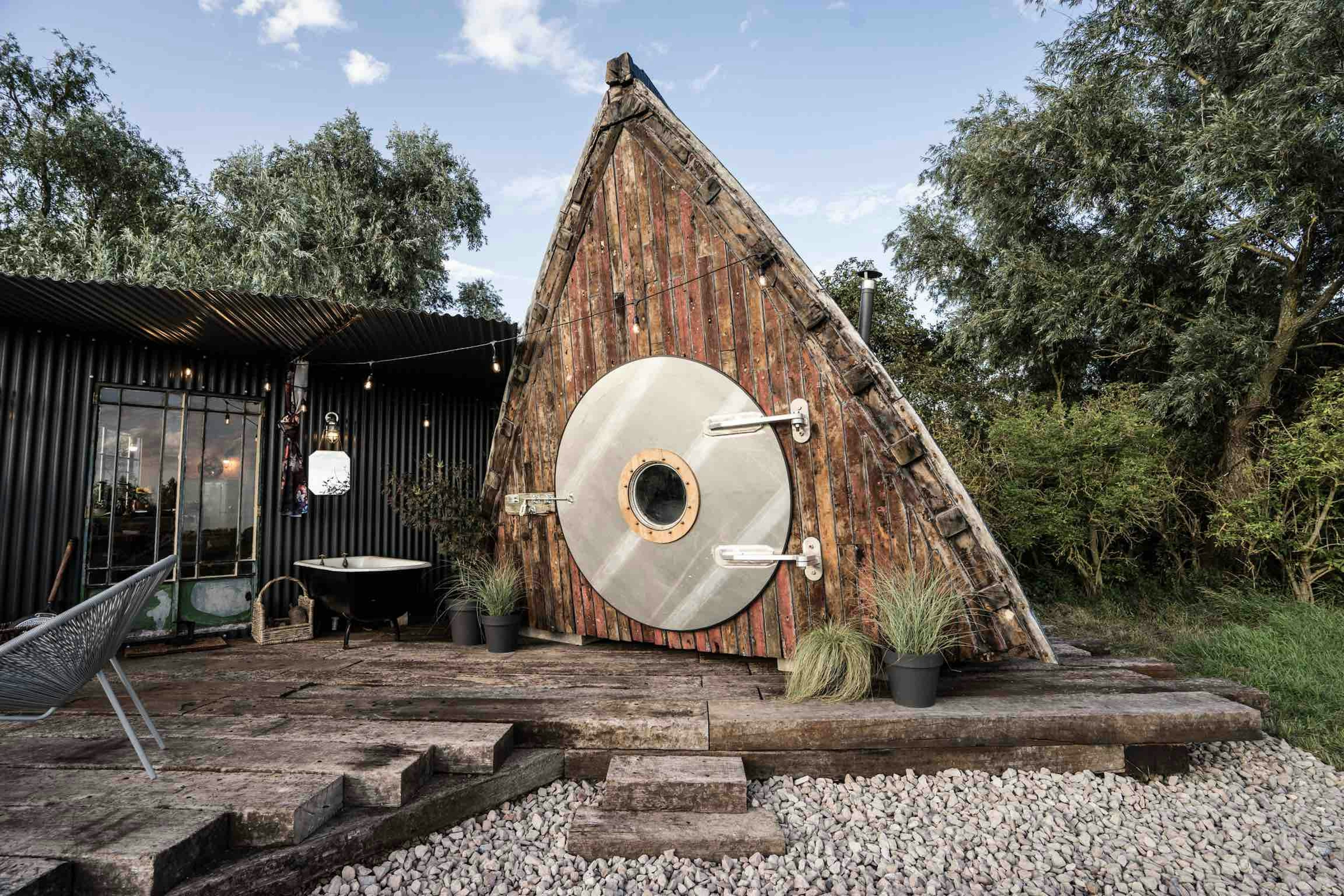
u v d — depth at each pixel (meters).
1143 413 8.49
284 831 2.44
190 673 4.55
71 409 5.34
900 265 12.49
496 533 5.80
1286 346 8.21
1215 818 3.00
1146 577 8.91
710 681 4.16
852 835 2.83
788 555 4.26
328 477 5.65
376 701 3.79
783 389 4.34
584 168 5.23
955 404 10.88
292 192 14.52
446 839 2.83
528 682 4.20
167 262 12.52
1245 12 7.97
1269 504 7.71
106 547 5.43
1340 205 7.68
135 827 2.29
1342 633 5.84
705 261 4.64
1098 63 9.34
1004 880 2.54
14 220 13.52
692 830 2.76
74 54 14.37
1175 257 8.96
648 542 4.80
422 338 5.64
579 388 5.25
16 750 3.02
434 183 16.39
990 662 4.58
